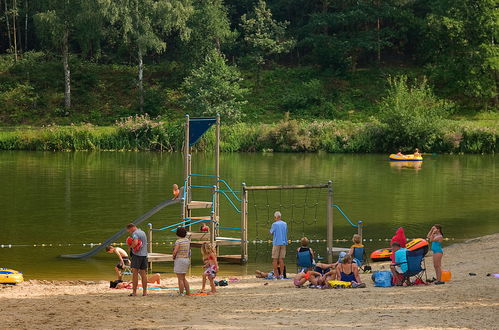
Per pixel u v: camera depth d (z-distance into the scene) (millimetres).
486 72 90125
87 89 96062
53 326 11891
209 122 25297
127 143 76188
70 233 28062
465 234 27672
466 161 63938
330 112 89312
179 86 96500
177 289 17766
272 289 17172
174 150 76062
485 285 15812
